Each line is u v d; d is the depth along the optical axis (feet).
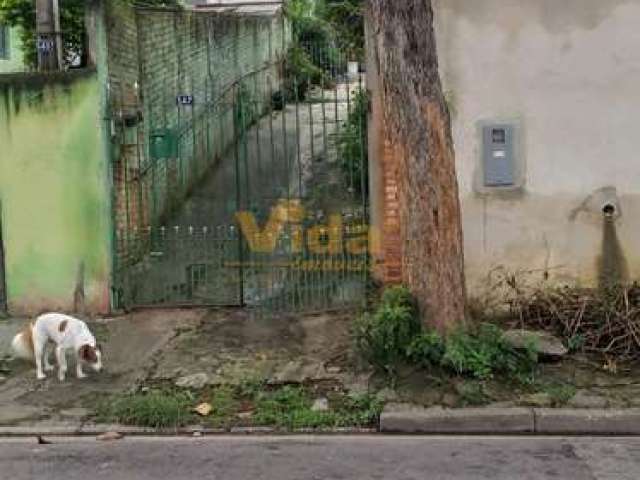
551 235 36.76
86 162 38.78
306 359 34.24
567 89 36.27
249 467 27.58
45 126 38.81
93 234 38.99
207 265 41.09
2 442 29.84
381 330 32.48
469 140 36.65
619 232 36.58
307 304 38.86
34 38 46.50
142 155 43.24
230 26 62.13
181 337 36.58
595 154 36.42
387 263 37.78
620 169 36.40
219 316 38.45
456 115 36.55
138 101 43.24
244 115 45.24
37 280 39.37
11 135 38.96
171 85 49.06
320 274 39.32
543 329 35.14
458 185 36.09
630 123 36.24
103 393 32.48
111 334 37.14
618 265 36.65
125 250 40.01
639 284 35.94
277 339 36.09
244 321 37.86
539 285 36.86
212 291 40.04
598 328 34.09
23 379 33.71
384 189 37.91
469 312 34.35
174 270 41.16
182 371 33.76
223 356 34.78
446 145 32.19
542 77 36.29
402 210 32.78
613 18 35.96
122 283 39.37
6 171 39.11
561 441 29.07
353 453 28.35
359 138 39.24
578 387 31.40
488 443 29.01
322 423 30.19
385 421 29.91
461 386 31.22
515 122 36.47
